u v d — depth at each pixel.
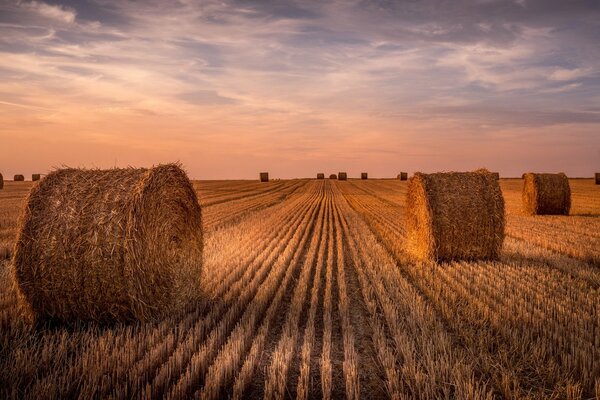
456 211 11.27
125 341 5.91
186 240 8.14
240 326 6.31
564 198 21.89
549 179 21.97
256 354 5.43
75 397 4.43
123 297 6.64
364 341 6.25
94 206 6.73
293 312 7.14
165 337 6.03
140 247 6.69
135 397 4.45
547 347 5.68
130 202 6.70
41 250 6.60
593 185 50.09
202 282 9.05
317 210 26.36
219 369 4.88
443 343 5.68
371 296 8.30
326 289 8.63
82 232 6.61
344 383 4.99
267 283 8.82
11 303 7.31
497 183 11.52
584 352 5.14
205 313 7.36
